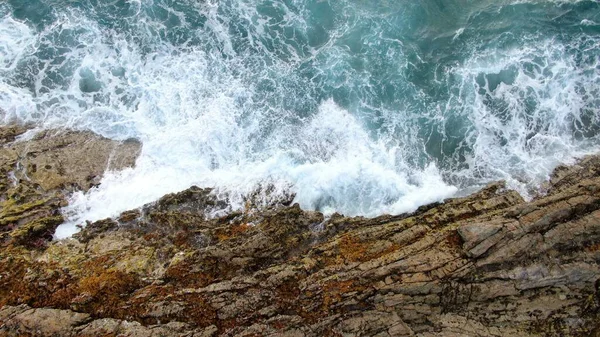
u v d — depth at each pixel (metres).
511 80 22.86
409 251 16.22
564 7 25.02
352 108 22.27
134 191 19.16
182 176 19.78
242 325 14.73
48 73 22.78
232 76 23.00
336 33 24.77
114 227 17.86
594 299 15.53
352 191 19.55
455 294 15.38
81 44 23.75
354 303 15.10
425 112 22.17
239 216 18.31
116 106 21.97
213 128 21.14
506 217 16.64
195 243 17.22
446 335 14.78
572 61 23.36
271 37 24.52
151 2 25.31
